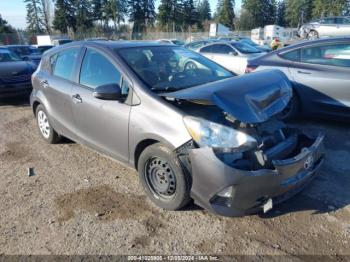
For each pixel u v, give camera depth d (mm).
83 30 70125
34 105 5566
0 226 3350
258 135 3117
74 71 4527
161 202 3490
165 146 3305
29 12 72438
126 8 74750
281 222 3213
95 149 4352
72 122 4605
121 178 4230
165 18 74125
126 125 3648
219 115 3174
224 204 3023
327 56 5566
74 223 3350
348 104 5266
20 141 5754
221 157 2951
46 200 3793
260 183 2895
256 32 40594
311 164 3283
